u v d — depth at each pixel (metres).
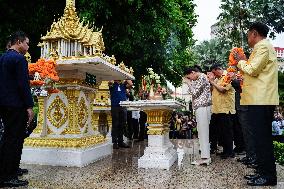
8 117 3.98
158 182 4.10
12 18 11.00
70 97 5.57
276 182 4.00
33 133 5.62
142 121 9.94
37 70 4.69
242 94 4.24
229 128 6.38
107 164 5.48
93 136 6.11
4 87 3.96
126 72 6.41
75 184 3.96
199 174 4.67
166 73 15.85
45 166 5.24
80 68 5.45
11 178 3.91
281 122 12.01
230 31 23.03
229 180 4.25
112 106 7.83
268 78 4.00
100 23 11.64
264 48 3.97
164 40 13.42
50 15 11.37
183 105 6.18
